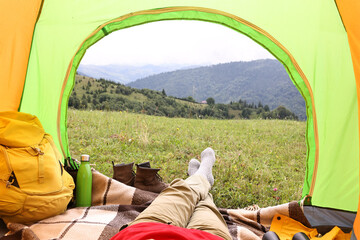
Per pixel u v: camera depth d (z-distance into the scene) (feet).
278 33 8.86
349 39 5.85
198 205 7.96
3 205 6.82
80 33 9.36
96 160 14.37
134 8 9.30
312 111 8.77
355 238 5.92
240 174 13.50
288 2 8.38
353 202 8.29
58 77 9.56
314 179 8.69
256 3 8.73
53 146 8.32
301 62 8.76
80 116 25.17
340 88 8.28
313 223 8.36
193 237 5.35
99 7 9.11
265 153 17.89
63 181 8.17
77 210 8.41
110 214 8.28
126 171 10.28
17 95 8.66
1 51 7.89
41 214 7.38
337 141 8.41
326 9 8.05
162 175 12.89
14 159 7.04
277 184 12.87
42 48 9.18
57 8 8.80
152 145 17.65
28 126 7.67
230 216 8.96
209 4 9.11
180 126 25.35
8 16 7.75
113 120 24.71
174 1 9.20
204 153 11.34
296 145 20.02
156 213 6.57
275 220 8.52
